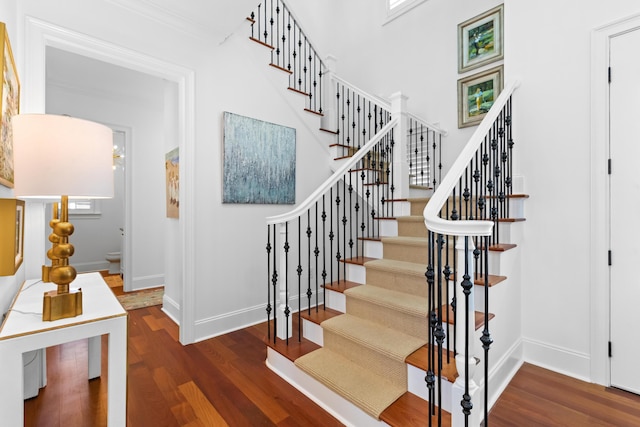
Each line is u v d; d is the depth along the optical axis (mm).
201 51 2662
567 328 2096
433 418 1456
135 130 4395
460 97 3613
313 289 3590
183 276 2605
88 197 1431
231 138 2838
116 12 2195
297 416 1724
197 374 2145
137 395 1900
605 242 1959
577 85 2080
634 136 1876
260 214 3117
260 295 3125
